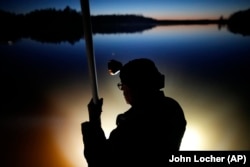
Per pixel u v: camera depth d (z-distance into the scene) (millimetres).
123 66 1506
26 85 9109
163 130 1369
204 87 8031
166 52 14797
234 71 10266
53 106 6824
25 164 4031
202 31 34656
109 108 5887
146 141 1333
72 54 15977
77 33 36125
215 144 4402
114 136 1380
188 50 15680
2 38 28469
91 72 1547
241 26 43625
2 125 5625
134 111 1451
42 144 4672
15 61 13992
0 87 9000
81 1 1432
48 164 3980
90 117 1600
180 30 40844
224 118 5586
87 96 7520
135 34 31984
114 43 19391
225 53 14562
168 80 9008
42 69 11703
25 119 5977
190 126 5160
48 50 18031
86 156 1471
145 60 1471
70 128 5367
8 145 4680
